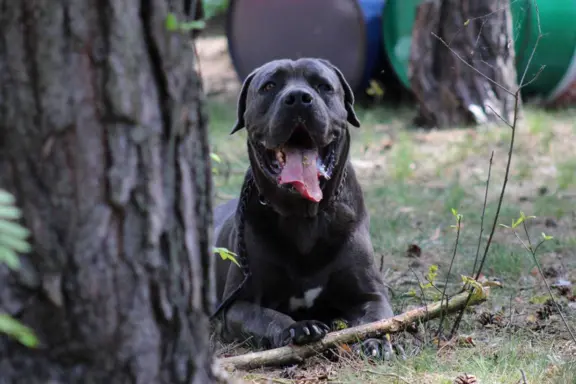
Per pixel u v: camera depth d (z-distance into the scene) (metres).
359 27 22.53
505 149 17.91
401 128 20.45
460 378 6.75
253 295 8.54
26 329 3.33
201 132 4.68
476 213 13.46
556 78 21.83
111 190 4.22
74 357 4.29
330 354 7.54
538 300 9.38
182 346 4.53
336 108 8.42
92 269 4.23
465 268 10.78
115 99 4.18
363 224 8.73
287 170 8.01
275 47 23.55
